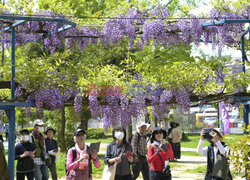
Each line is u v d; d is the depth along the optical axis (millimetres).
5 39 9312
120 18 9148
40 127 8438
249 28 8992
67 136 17016
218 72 8781
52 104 7891
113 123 8195
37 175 8258
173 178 10891
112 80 8344
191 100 8578
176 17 9180
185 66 8773
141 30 9195
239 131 31797
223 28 8891
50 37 9242
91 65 8656
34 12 8812
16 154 7961
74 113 16938
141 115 8336
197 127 35531
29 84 7949
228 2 8914
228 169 6438
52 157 8688
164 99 8438
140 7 9320
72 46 9719
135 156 8531
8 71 8547
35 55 18812
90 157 6184
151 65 14203
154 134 7340
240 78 8625
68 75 8266
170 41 9172
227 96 8602
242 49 9508
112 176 6582
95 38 9750
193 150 19734
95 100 8086
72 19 9406
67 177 6086
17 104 7676
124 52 18547
